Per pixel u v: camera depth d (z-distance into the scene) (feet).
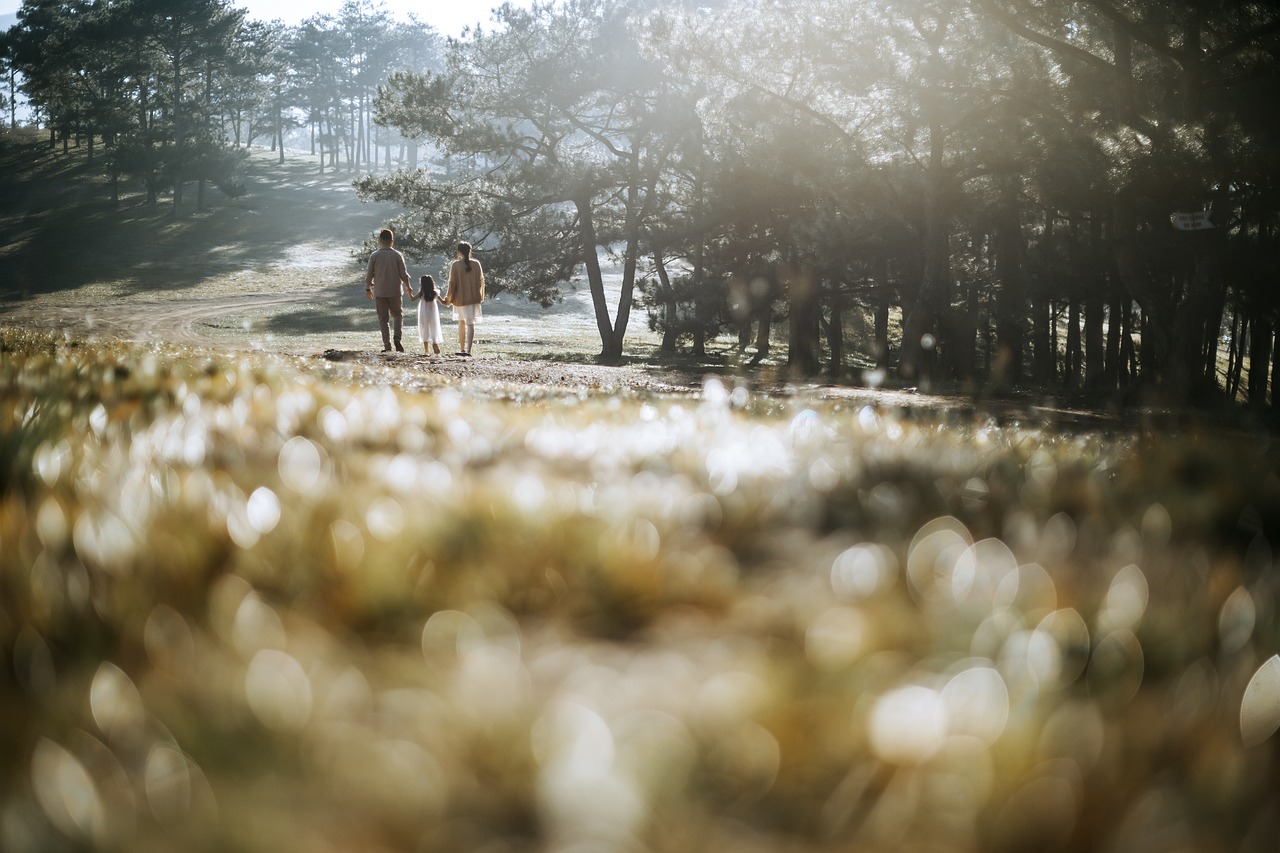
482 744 3.83
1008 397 67.51
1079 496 11.76
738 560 8.50
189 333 158.10
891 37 89.51
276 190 409.28
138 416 13.76
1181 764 3.99
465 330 71.97
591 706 4.32
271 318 202.08
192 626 5.37
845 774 3.80
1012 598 6.66
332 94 474.90
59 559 6.64
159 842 3.06
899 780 3.68
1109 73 81.97
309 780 3.51
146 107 346.13
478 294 71.51
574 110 139.64
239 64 347.56
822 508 10.33
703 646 5.76
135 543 6.84
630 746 3.77
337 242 343.46
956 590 6.89
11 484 9.00
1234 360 150.51
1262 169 64.95
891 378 106.93
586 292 289.94
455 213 140.67
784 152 109.81
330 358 58.39
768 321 152.35
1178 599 6.92
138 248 316.19
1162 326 79.05
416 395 23.80
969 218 119.55
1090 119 81.41
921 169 101.50
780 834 3.48
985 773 3.66
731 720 4.14
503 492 9.34
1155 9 69.56
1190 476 14.37
